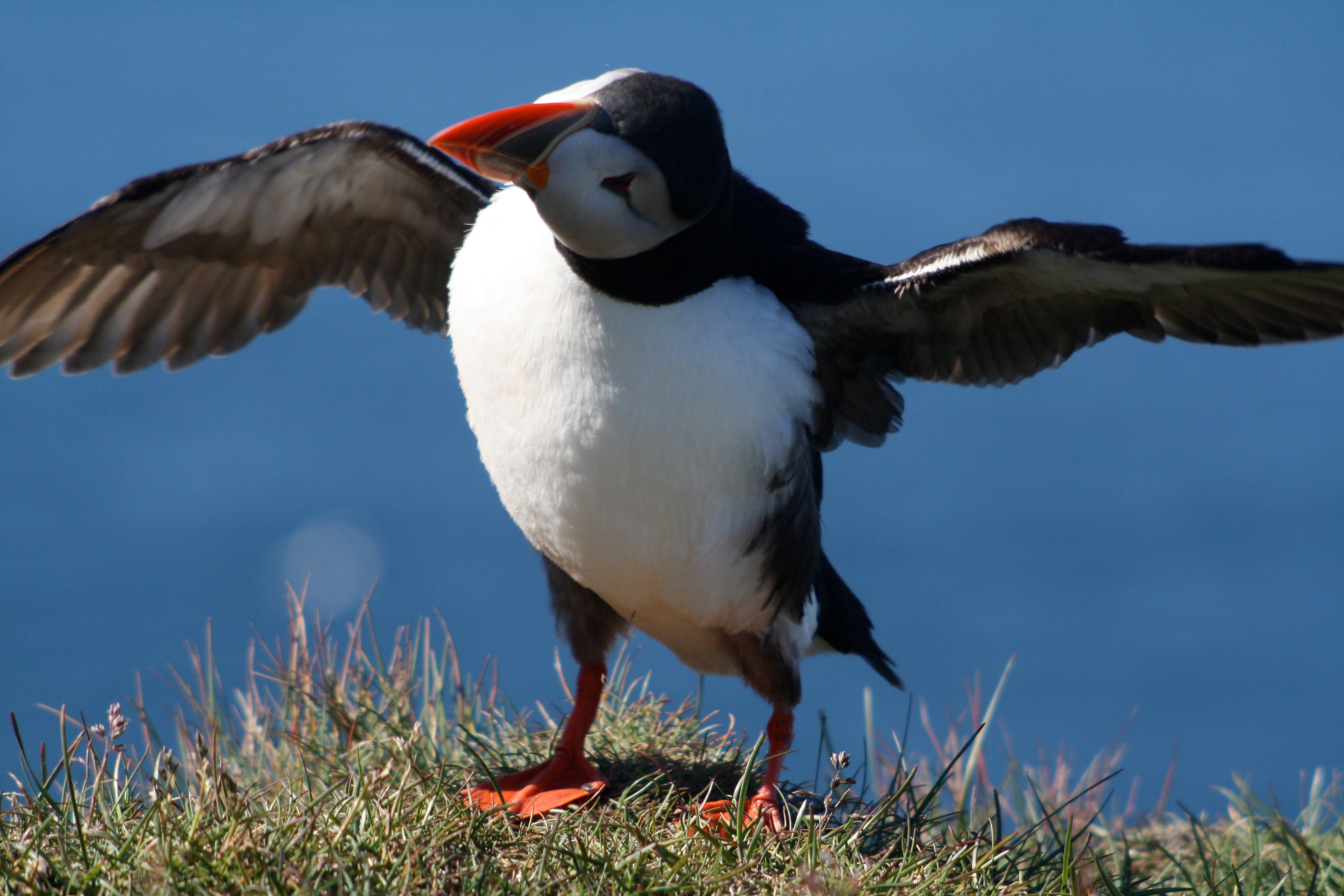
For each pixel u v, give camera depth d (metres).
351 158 7.70
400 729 8.27
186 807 5.86
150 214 7.50
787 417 7.05
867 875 6.08
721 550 7.20
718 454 6.89
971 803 9.40
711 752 8.36
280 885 5.27
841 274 7.30
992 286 7.21
